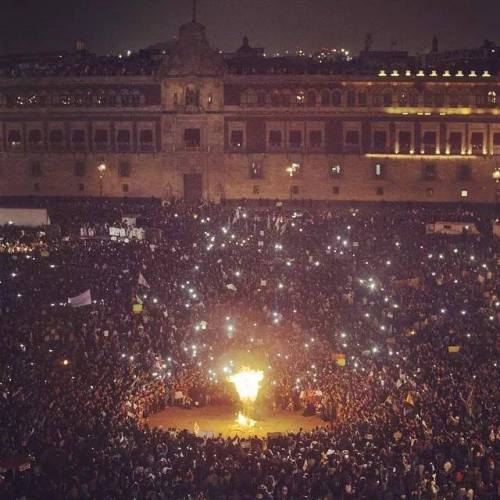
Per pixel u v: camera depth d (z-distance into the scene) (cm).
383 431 14638
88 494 12062
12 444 13738
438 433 14425
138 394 17462
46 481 12550
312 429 16675
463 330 19912
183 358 19512
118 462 13075
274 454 13625
